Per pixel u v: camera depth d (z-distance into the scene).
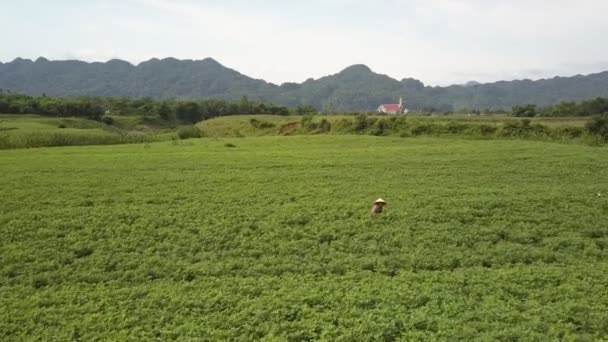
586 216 19.30
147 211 20.14
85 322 11.11
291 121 80.31
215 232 17.61
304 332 10.61
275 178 27.48
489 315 11.21
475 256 15.22
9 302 12.28
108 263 14.91
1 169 29.69
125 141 56.03
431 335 10.41
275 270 14.35
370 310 11.53
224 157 36.47
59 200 21.83
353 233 17.53
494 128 56.34
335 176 28.14
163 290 12.90
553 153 36.22
